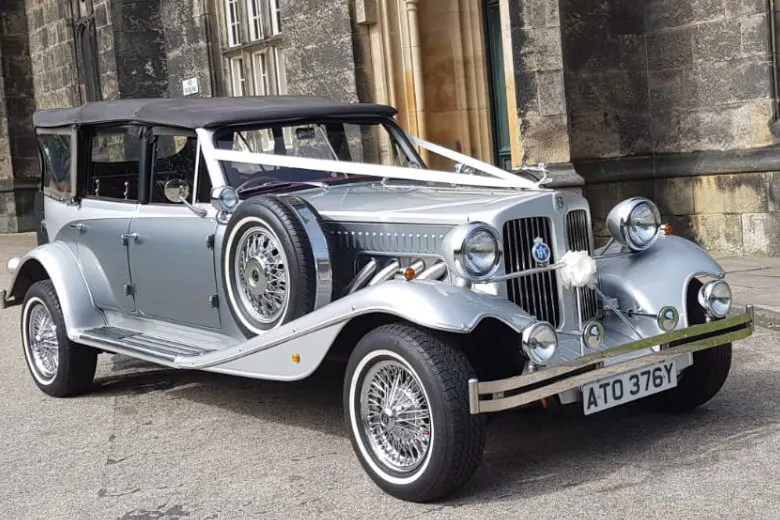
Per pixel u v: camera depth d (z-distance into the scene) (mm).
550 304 4828
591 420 5383
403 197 5383
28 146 20828
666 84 10969
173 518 4387
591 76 10844
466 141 11867
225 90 15102
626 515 4020
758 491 4180
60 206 6871
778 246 10070
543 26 10094
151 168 6102
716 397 5652
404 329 4324
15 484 4984
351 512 4293
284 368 4809
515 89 10227
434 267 4688
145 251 6074
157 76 16469
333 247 5082
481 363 4809
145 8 16328
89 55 18828
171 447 5422
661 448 4824
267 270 5141
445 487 4230
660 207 11172
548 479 4508
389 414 4414
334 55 12039
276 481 4762
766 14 9984
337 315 4473
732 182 10414
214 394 6516
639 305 4996
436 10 11695
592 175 10836
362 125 6297
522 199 4730
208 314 5719
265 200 5121
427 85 11805
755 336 7039
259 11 14094
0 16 20594
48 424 6051
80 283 6523
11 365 7812
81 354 6523
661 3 10891
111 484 4891
